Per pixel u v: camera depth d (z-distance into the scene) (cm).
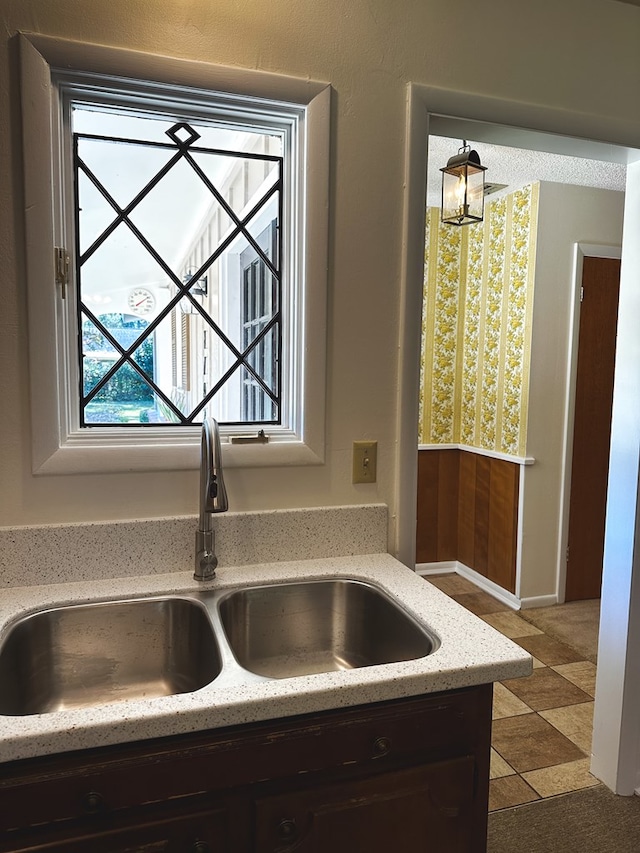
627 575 188
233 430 147
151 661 128
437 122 153
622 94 165
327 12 139
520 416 344
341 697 93
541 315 335
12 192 122
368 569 142
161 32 128
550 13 157
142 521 135
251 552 144
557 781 201
